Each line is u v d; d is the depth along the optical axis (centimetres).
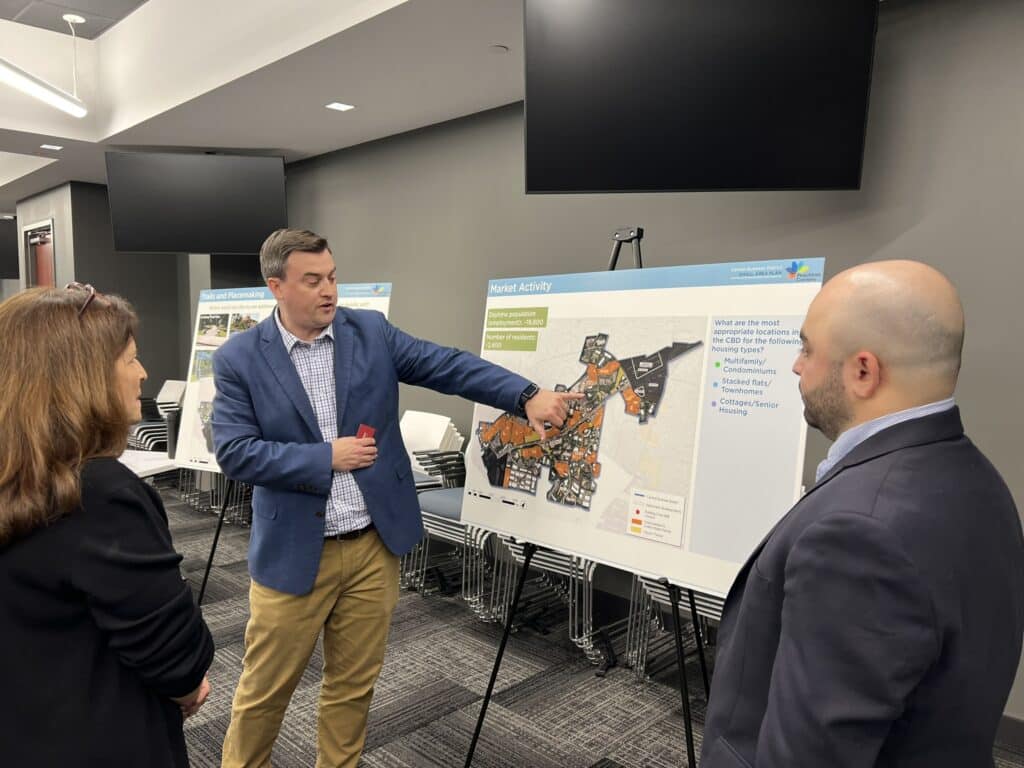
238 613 332
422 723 241
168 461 353
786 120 234
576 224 355
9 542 81
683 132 242
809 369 89
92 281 658
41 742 82
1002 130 224
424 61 327
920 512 72
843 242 262
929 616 69
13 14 446
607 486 179
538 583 362
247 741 185
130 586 85
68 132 489
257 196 477
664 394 172
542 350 201
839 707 69
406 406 462
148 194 475
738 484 156
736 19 233
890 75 246
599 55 244
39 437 81
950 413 82
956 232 235
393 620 329
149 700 92
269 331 189
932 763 75
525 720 244
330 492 180
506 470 203
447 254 427
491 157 397
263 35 336
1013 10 220
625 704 255
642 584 269
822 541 74
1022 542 84
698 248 306
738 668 89
